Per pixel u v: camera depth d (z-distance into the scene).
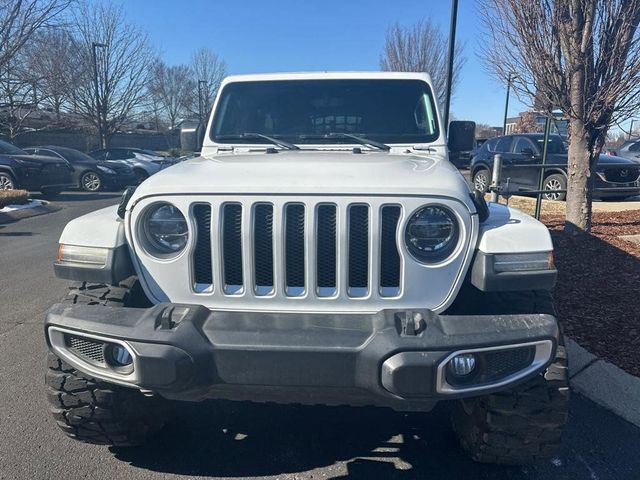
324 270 2.46
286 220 2.42
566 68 6.93
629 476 2.83
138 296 2.77
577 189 7.57
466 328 2.25
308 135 3.91
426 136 3.85
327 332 2.28
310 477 2.84
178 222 2.51
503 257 2.42
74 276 2.58
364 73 4.09
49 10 16.38
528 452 2.64
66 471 2.85
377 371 2.20
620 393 3.59
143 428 2.98
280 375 2.26
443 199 2.39
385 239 2.43
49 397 2.73
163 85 44.41
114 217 2.72
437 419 3.41
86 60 27.64
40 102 24.31
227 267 2.49
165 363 2.24
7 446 3.05
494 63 7.64
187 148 4.21
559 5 6.50
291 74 4.12
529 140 12.78
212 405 3.57
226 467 2.93
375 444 3.14
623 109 6.88
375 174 2.56
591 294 5.38
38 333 4.77
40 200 14.09
